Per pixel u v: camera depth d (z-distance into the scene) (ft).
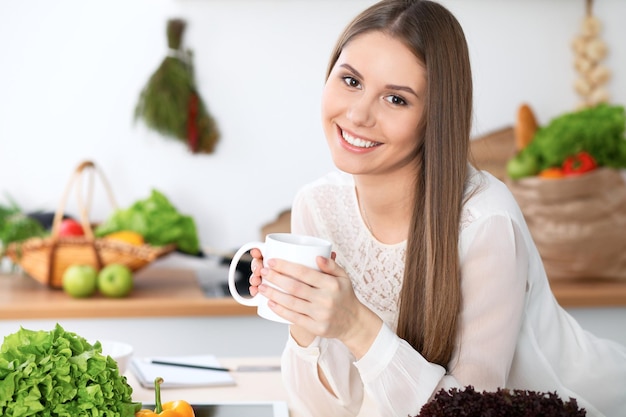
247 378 5.98
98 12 11.73
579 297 10.59
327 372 5.12
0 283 10.89
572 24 12.37
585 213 11.14
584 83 12.34
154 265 12.12
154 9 11.79
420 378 4.67
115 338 10.13
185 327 10.32
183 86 11.64
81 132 11.79
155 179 11.92
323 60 12.06
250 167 12.06
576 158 11.27
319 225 5.96
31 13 11.62
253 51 11.93
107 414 4.07
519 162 11.46
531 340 5.32
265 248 4.50
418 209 5.18
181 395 5.52
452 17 4.96
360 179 5.40
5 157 11.69
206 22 11.82
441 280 4.97
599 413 5.54
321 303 4.37
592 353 5.62
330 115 4.95
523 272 5.05
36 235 10.37
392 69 4.74
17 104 11.67
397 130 4.83
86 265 10.32
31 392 3.90
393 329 5.72
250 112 11.99
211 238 12.06
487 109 12.32
